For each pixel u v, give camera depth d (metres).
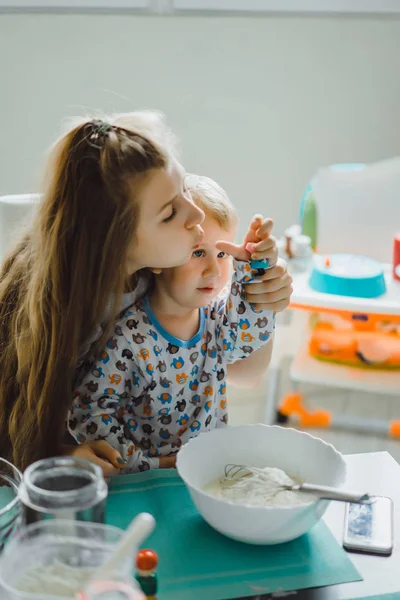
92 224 1.01
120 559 0.68
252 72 2.72
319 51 2.71
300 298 2.06
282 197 2.89
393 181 2.29
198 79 2.72
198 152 2.82
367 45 2.72
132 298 1.15
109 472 1.05
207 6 2.64
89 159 1.00
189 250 1.05
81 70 2.69
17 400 1.15
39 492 0.80
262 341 1.17
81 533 0.77
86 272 1.04
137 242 1.03
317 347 2.23
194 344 1.17
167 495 1.02
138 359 1.13
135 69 2.70
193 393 1.19
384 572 0.89
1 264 1.23
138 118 1.05
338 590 0.86
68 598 0.67
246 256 1.10
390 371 2.17
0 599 0.71
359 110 2.80
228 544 0.93
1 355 1.20
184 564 0.89
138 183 0.98
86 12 2.62
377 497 1.03
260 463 1.05
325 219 2.33
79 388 1.12
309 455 1.03
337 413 2.62
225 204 1.13
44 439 1.09
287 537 0.90
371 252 2.33
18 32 2.63
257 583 0.86
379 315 2.02
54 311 1.06
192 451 1.02
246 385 1.35
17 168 2.78
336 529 0.97
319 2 2.65
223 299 1.22
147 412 1.17
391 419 2.59
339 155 2.85
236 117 2.78
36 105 2.72
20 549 0.75
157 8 2.63
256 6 2.65
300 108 2.78
